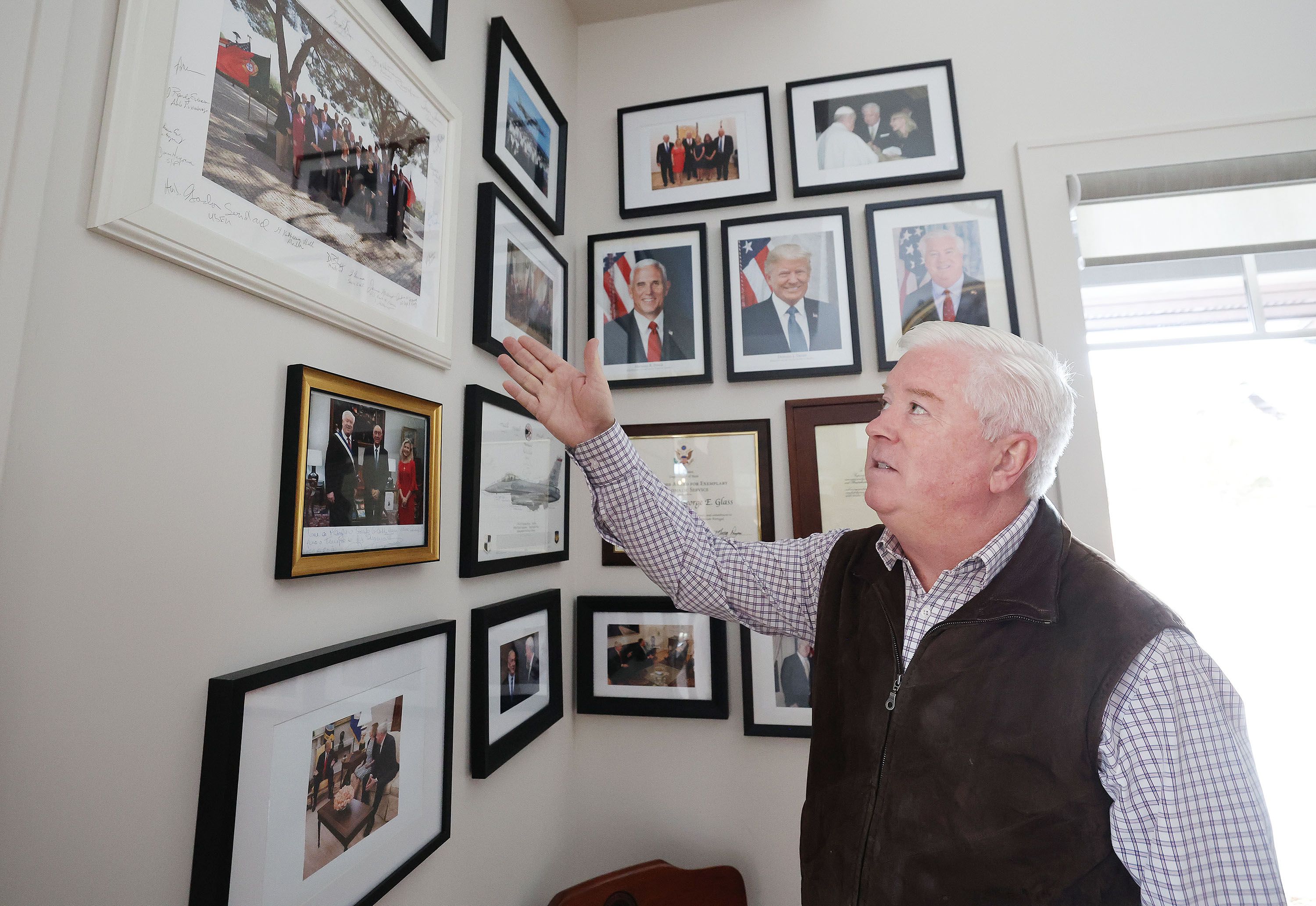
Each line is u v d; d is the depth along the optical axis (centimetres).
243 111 66
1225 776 62
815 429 158
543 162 151
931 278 158
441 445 104
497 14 132
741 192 170
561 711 145
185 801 58
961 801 68
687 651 157
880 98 167
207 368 62
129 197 53
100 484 52
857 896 72
